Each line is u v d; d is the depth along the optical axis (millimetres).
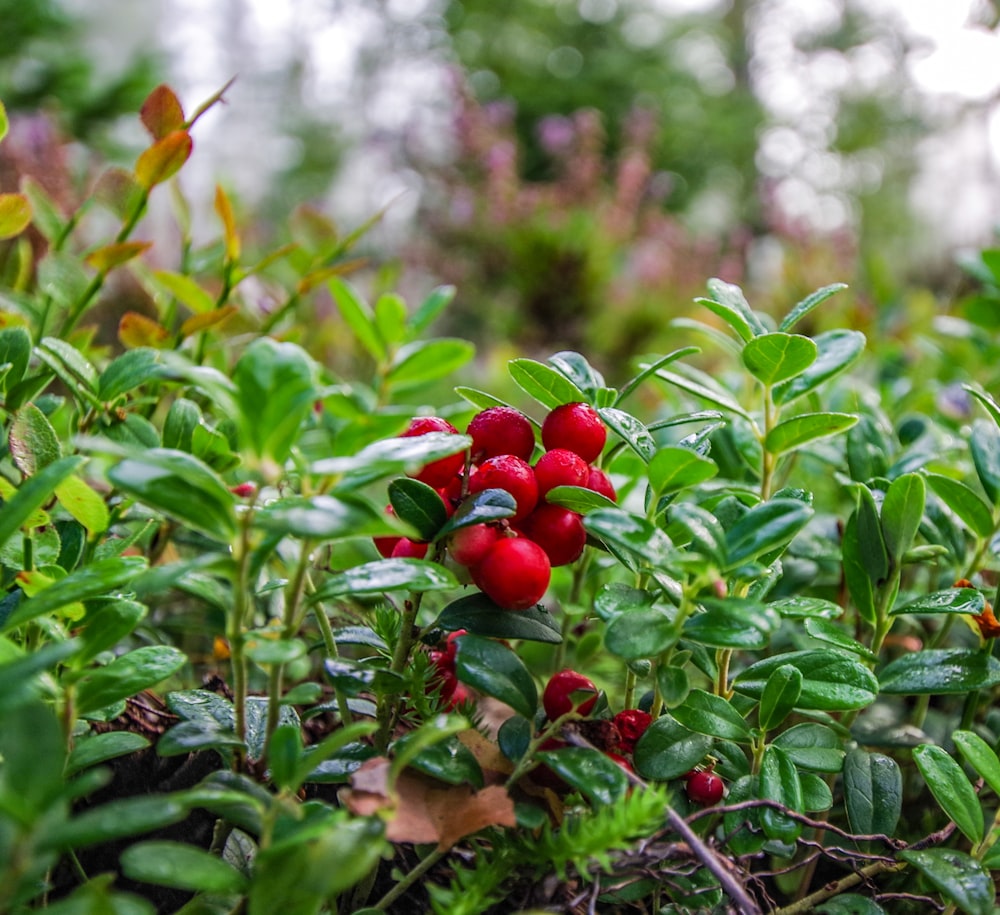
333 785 143
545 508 125
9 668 90
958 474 174
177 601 191
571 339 694
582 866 107
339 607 168
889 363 259
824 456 183
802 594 176
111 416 150
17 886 87
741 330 146
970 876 116
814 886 144
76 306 175
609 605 116
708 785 125
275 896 96
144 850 94
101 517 124
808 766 126
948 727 159
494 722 149
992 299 238
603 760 113
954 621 169
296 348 98
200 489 99
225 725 123
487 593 120
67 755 111
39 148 336
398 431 103
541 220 705
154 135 168
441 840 111
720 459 182
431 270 755
